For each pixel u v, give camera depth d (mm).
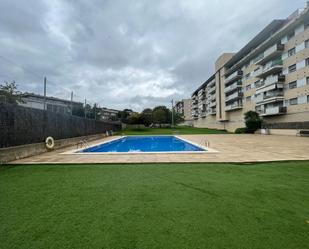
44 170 6043
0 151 7105
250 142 15680
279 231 2434
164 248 2107
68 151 10820
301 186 4266
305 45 23578
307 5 24484
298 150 10250
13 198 3641
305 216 2840
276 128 28125
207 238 2295
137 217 2850
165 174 5402
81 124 17406
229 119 45625
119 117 60938
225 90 46156
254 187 4207
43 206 3268
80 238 2316
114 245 2174
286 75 26906
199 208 3148
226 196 3678
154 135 29250
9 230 2514
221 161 7199
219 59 50438
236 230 2467
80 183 4590
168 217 2844
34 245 2189
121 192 3939
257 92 33719
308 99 23141
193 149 13102
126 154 9203
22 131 8789
